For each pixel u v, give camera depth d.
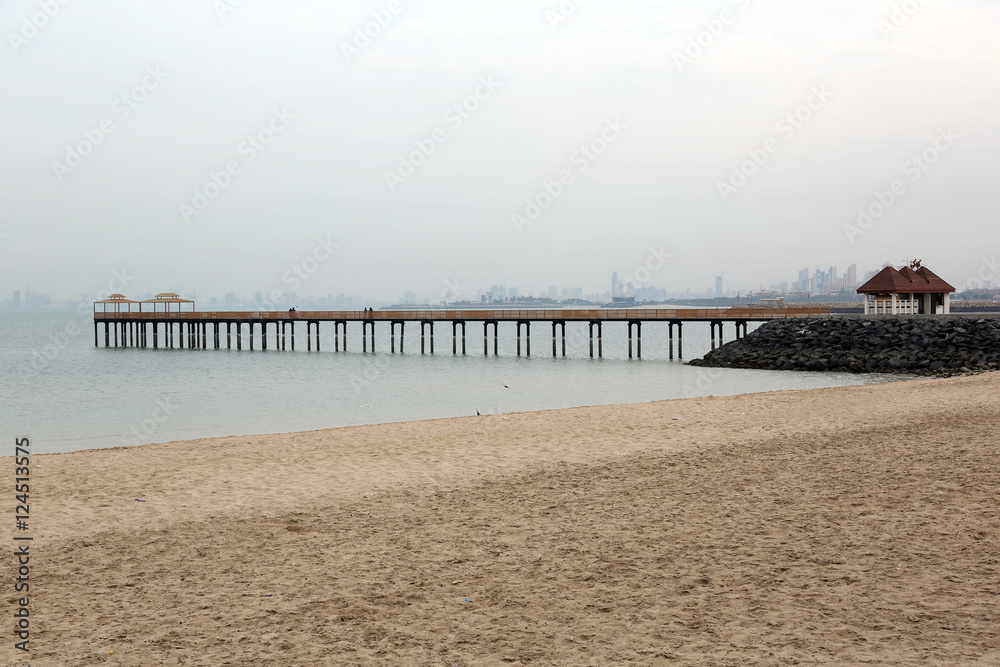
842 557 7.00
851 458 11.52
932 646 5.08
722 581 6.57
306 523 8.97
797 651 5.12
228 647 5.50
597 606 6.13
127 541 8.27
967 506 8.38
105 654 5.38
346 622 5.95
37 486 11.15
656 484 10.54
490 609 6.15
